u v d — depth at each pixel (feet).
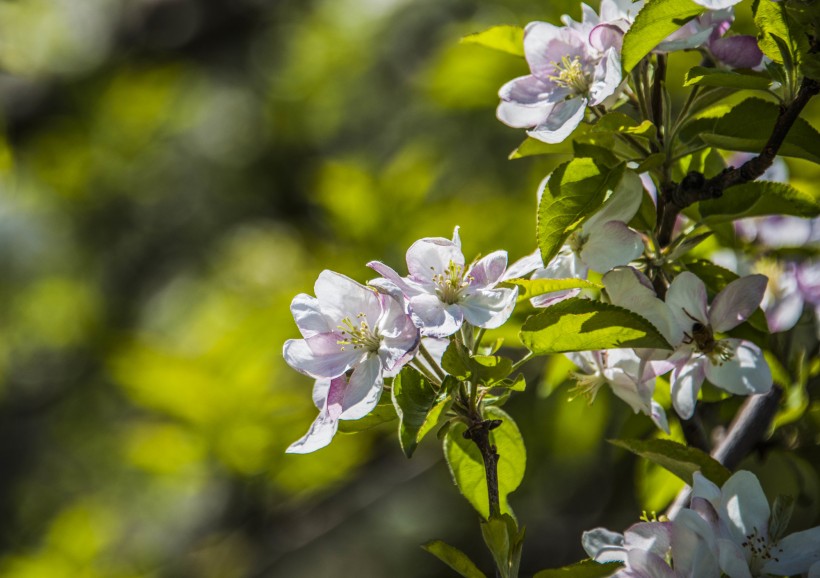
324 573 5.49
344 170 4.30
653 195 3.38
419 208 4.25
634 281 3.23
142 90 6.55
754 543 3.18
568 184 3.23
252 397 4.10
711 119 3.27
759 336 3.34
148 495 6.27
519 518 5.04
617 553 3.17
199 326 5.11
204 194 6.73
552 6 4.11
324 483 4.18
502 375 3.15
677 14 3.18
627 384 3.32
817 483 3.64
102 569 4.91
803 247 3.56
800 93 3.16
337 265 4.22
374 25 6.27
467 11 5.83
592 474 4.89
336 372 3.16
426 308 3.16
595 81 3.26
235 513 4.35
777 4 3.15
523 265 3.24
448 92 4.22
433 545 3.17
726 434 3.55
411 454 3.11
